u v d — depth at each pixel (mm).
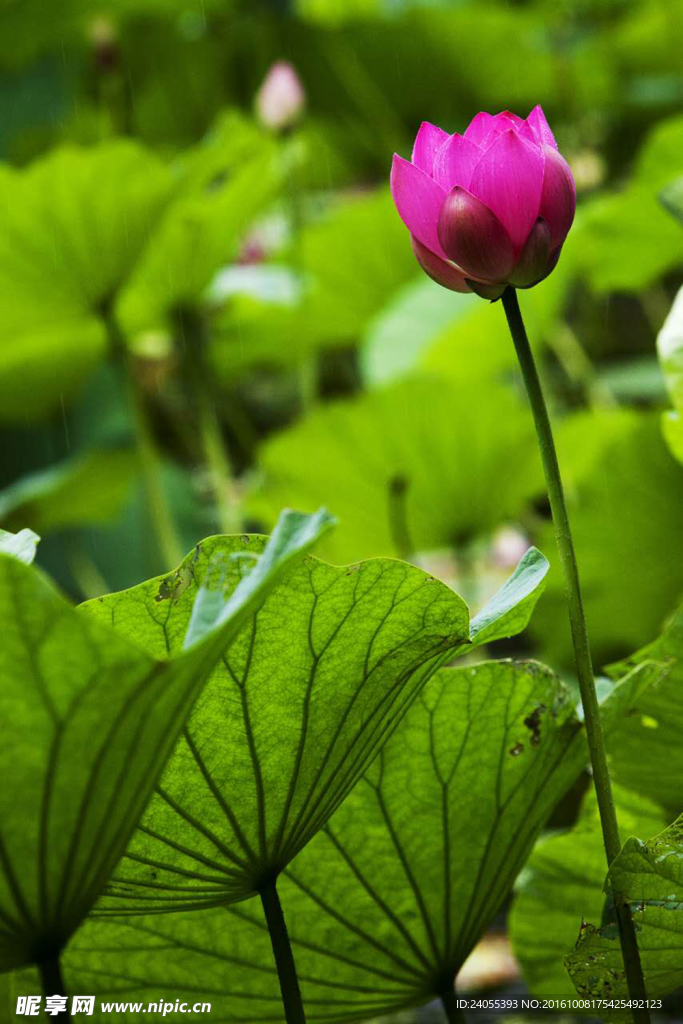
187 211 3533
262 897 1726
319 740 1703
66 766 1589
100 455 4363
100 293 3637
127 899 1719
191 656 1576
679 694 1823
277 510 4090
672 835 1685
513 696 1796
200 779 1688
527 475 3926
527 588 1729
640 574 3596
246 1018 1852
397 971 1831
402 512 3430
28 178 3252
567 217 1698
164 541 3945
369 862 1803
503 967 3031
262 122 4363
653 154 3773
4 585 1546
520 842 1834
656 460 3461
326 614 1674
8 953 1615
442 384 3697
